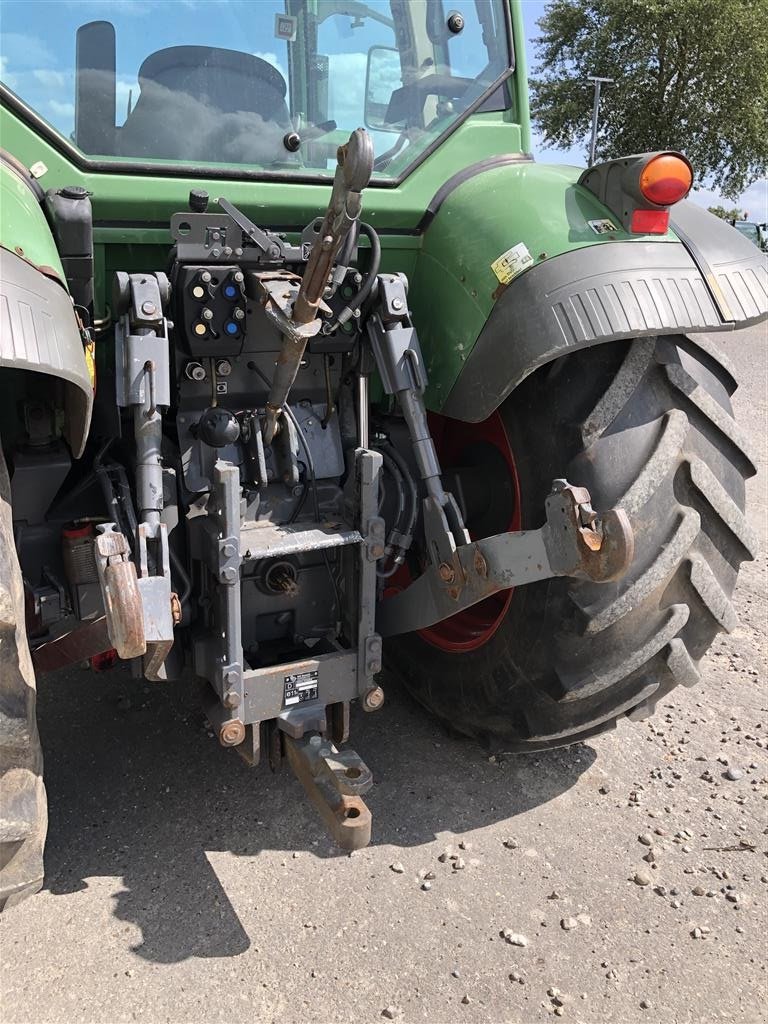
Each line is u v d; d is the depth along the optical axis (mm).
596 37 26484
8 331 1499
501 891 2156
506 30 2506
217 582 2051
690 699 3059
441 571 2158
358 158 1527
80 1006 1803
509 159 2451
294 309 1829
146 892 2111
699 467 2043
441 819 2408
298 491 2289
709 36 24453
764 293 2010
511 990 1881
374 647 2184
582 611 2041
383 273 2355
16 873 1741
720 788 2576
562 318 1904
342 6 2385
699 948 2008
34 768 1720
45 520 2150
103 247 2145
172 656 2205
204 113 2205
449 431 2701
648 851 2309
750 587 4027
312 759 2047
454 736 2742
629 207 1979
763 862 2281
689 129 26109
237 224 1999
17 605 1629
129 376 1894
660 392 2057
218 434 2137
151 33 2146
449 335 2205
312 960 1936
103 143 2113
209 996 1836
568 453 2068
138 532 1841
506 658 2322
